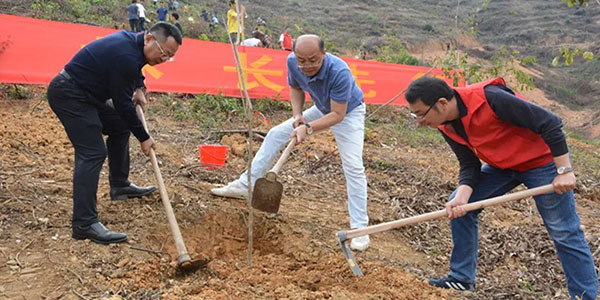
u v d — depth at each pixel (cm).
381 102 947
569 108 2964
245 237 429
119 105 346
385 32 3884
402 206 530
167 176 497
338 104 377
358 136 410
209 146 532
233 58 802
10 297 282
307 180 567
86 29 695
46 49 665
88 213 346
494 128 313
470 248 361
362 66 930
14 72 644
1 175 428
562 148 297
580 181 748
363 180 412
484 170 362
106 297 292
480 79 1065
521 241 482
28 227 354
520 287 392
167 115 727
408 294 329
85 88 336
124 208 411
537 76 3350
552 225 322
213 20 1923
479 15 4788
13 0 1228
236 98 813
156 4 1992
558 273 426
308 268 374
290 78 421
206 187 484
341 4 4575
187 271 338
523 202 614
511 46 4097
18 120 584
